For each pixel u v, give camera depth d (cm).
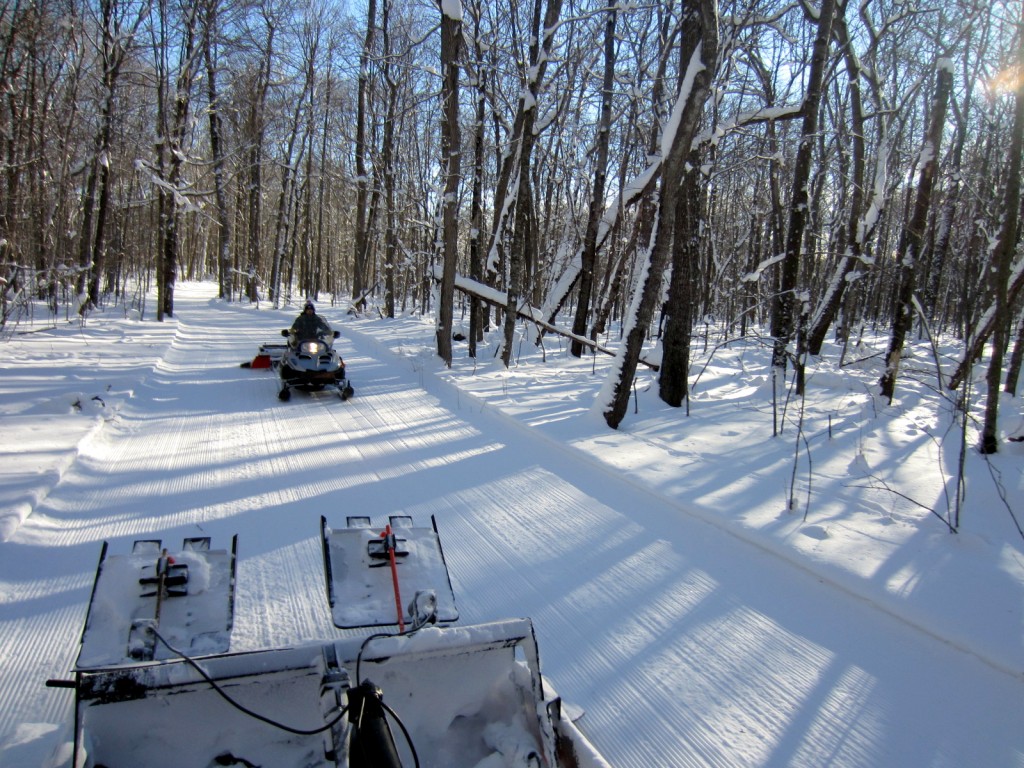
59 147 2255
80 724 243
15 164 1670
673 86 1584
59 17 2039
